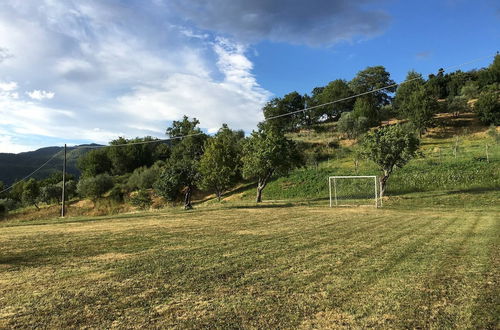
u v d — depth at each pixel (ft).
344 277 20.58
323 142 182.29
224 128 211.20
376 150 86.28
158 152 242.17
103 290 19.02
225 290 18.58
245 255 27.27
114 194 162.20
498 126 161.89
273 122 234.38
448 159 116.67
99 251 30.27
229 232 40.68
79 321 14.83
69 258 27.63
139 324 14.40
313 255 26.78
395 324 13.97
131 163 228.63
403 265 23.12
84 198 169.27
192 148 210.59
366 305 16.02
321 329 13.61
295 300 16.87
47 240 37.17
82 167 238.89
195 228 45.06
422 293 17.51
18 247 33.04
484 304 15.85
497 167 99.14
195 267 23.65
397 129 87.20
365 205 81.00
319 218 55.21
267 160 93.04
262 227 44.96
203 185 118.73
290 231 40.73
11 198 195.72
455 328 13.53
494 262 23.45
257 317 14.89
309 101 285.02
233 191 136.46
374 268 22.49
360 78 308.19
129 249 30.89
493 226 41.81
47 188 162.50
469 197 79.15
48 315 15.57
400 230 40.01
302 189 116.06
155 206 131.75
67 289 19.33
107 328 14.06
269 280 20.27
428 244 30.63
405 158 86.58
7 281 21.21
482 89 215.10
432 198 82.33
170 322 14.52
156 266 24.21
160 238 36.99
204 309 15.92
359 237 35.32
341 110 278.05
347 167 131.95
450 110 187.73
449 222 46.91
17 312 15.98
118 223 54.39
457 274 20.76
